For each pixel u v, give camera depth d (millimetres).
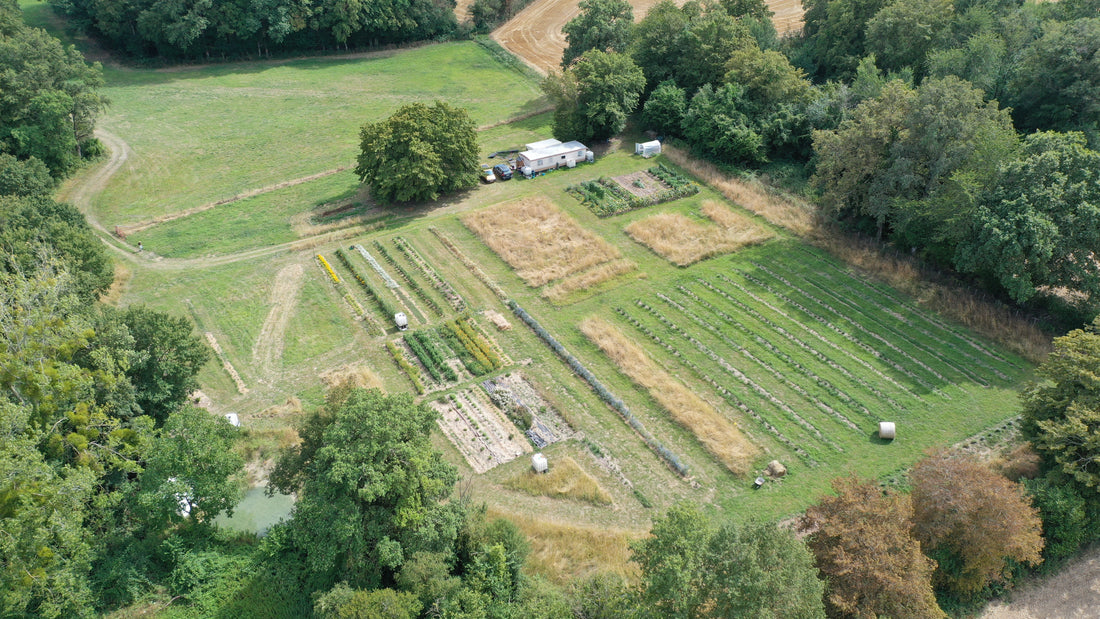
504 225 91438
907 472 58656
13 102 99750
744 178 98125
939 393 66188
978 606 50688
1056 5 104812
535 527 55125
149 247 90250
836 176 85688
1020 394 58312
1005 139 73375
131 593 50062
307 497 47688
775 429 63281
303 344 74500
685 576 39594
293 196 100562
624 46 122125
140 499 50000
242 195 101000
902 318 75125
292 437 63562
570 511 57125
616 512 56938
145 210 98438
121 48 145750
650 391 66938
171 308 79500
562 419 65438
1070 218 68188
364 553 48250
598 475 60094
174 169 108500
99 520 51562
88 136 111500
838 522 46531
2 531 44000
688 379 68875
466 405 66875
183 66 143500
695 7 115000
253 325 77000
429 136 93625
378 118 122688
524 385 69000
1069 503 51625
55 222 74562
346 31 143000
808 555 40906
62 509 47250
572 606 46375
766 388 67500
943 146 76188
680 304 78188
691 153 105375
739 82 102750
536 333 75125
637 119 115688
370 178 95312
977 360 69562
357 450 47031
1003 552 47969
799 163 101438
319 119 123062
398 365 71438
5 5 130125
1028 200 69562
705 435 62562
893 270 81062
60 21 151000
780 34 135000
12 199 76312
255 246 89938
